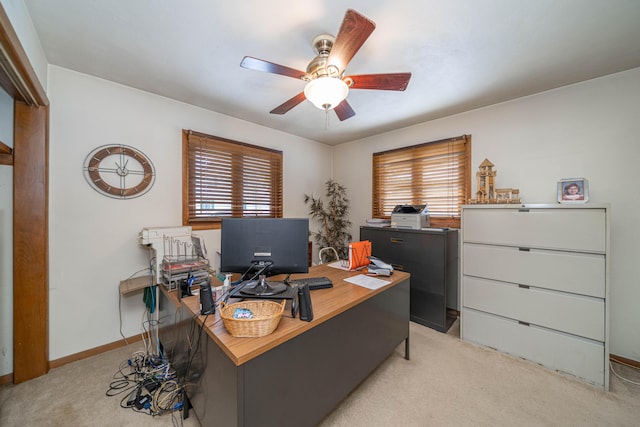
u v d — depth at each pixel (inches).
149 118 96.3
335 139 160.9
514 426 58.6
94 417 60.3
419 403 65.1
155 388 69.0
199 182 110.4
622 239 81.0
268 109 112.7
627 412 62.3
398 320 78.0
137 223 93.7
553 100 92.7
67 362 80.9
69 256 81.2
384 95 98.8
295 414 46.6
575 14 57.6
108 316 88.3
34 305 73.9
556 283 77.9
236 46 69.7
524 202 98.9
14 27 50.6
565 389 70.2
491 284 90.3
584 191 80.3
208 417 46.6
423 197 129.8
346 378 58.8
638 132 78.6
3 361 71.2
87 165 83.6
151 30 63.5
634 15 57.4
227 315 44.8
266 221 58.2
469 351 89.1
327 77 61.2
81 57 74.4
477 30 63.0
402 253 115.8
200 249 74.2
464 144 114.7
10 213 72.0
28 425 58.1
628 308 80.2
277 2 54.7
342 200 168.7
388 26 61.5
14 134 70.7
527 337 83.2
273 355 42.1
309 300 49.8
